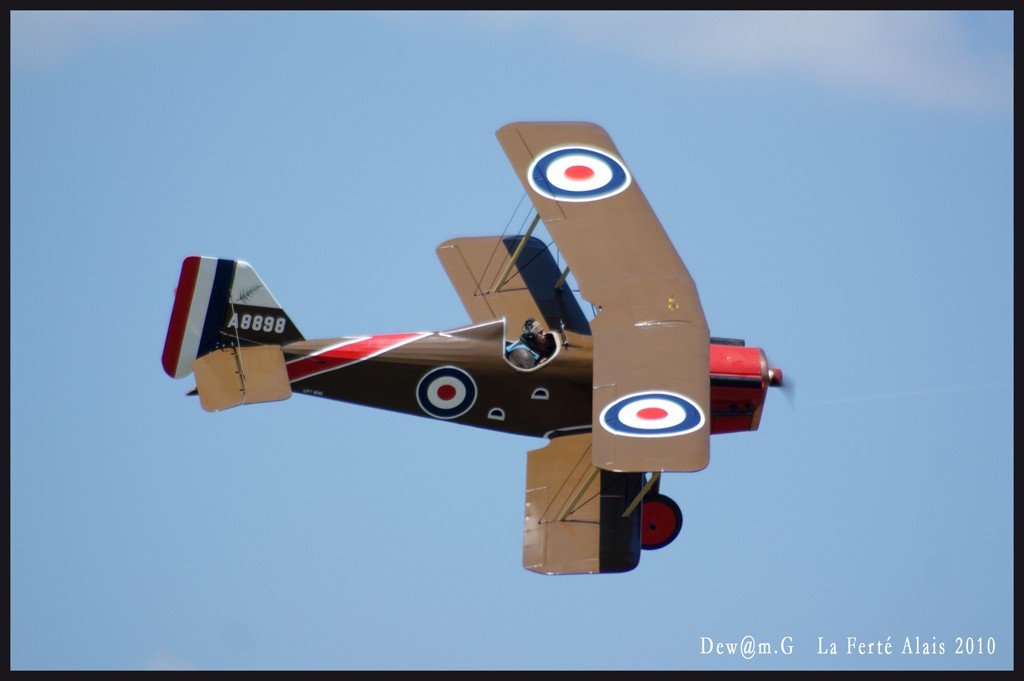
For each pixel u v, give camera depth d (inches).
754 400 3570.4
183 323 3415.4
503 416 3523.6
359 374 3491.6
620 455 3073.3
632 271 3353.8
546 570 3243.1
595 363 3211.1
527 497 3368.6
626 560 3245.6
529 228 3629.4
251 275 3422.7
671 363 3191.4
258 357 3444.9
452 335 3499.0
